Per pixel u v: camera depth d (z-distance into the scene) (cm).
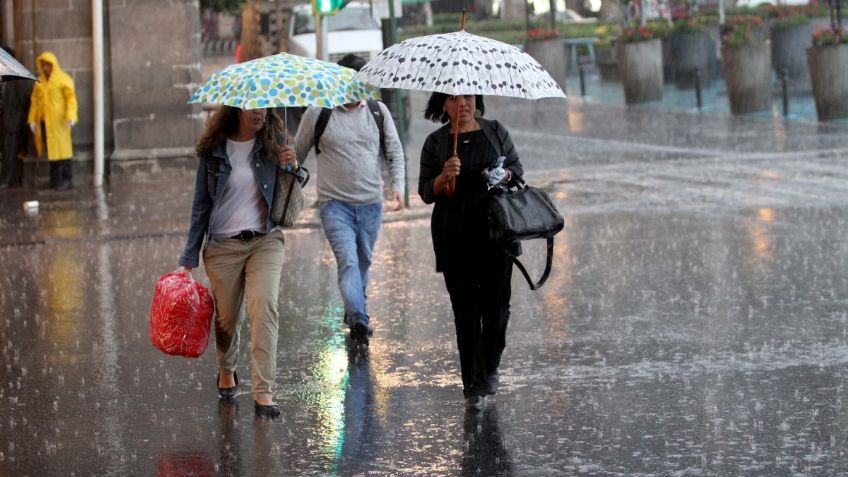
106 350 2633
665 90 10388
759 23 8500
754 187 4953
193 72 6047
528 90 1903
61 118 5766
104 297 3241
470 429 1992
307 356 2534
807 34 9444
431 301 3084
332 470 1805
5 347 2678
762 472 1747
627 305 2925
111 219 4697
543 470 1781
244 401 2202
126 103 6009
